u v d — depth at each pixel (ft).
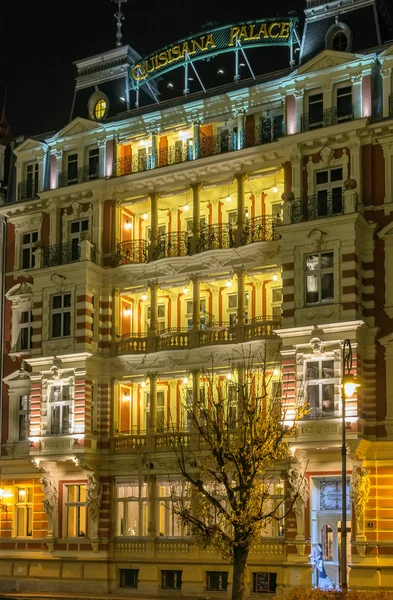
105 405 161.38
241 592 101.40
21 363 171.01
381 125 143.02
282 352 142.00
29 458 164.04
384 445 135.95
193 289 157.79
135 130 168.25
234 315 163.32
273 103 156.04
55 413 161.17
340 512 138.21
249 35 164.04
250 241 153.99
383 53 146.72
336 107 148.66
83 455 156.15
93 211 168.55
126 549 155.33
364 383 138.51
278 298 159.63
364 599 95.30
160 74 173.06
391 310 138.92
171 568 150.82
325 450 137.28
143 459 155.43
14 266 176.45
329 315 139.03
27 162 180.04
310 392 139.23
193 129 162.40
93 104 177.99
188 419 157.89
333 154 146.82
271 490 146.61
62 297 164.35
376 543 133.49
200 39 167.84
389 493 135.13
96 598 143.95
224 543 103.86
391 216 141.59
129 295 167.02
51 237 171.63
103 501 158.40
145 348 160.15
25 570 163.12
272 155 153.28
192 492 130.93
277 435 113.80
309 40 158.51
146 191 165.68
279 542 142.41
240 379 147.43
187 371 155.63
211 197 164.45
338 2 157.07
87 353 159.22
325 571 138.00
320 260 142.10
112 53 179.42
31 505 166.20
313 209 145.69
